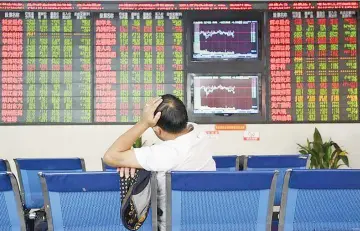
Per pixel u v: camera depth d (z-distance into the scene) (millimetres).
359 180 1721
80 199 1751
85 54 4723
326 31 4746
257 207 1750
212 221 1762
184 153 1768
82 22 4723
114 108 4723
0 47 4688
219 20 4742
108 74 4727
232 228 1772
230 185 1698
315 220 1804
